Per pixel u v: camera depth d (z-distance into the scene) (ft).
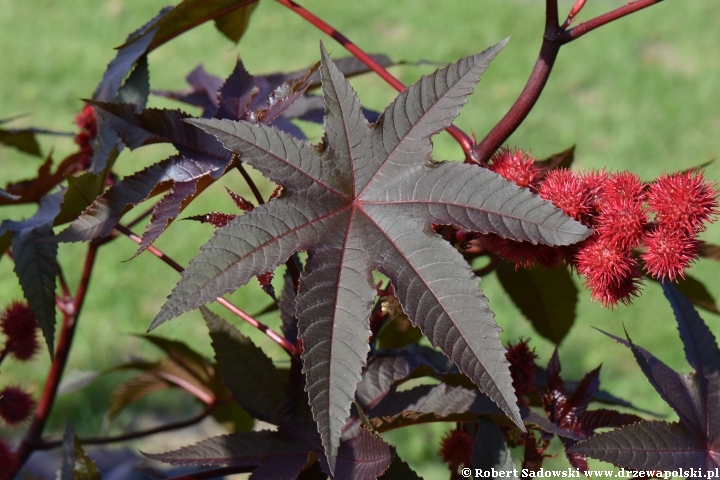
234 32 3.90
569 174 3.25
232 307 3.42
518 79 15.29
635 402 8.53
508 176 3.26
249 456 3.27
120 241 11.03
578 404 3.40
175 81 14.73
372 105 14.07
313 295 3.02
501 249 3.28
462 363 2.98
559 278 3.71
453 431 3.52
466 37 17.03
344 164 3.12
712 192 3.19
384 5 18.75
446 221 3.07
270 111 3.35
